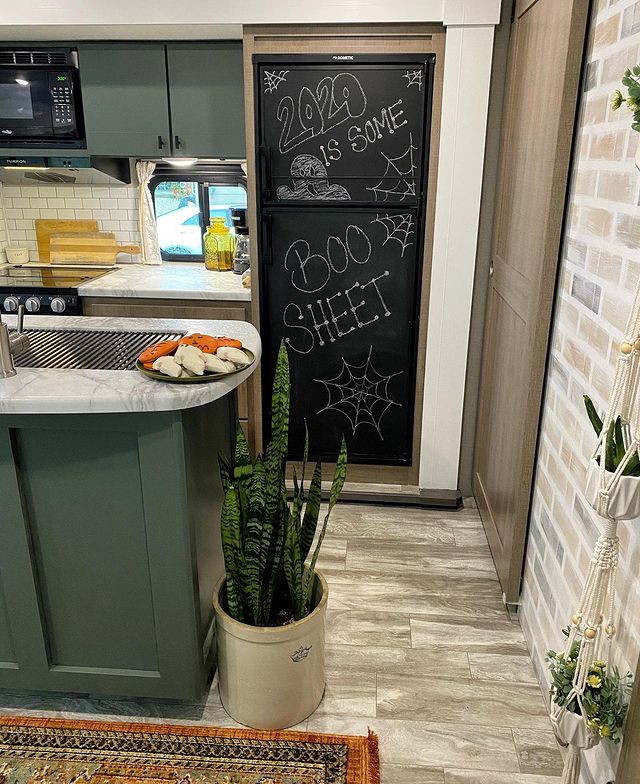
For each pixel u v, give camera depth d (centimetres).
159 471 165
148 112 311
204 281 329
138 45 302
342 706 196
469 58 264
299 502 185
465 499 326
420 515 308
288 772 175
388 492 318
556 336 199
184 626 180
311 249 296
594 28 171
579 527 172
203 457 186
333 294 302
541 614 207
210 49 300
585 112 177
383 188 286
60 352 197
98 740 184
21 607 181
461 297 293
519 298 230
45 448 167
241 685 184
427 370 304
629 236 142
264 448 328
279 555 180
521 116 241
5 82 310
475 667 213
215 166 354
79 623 184
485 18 258
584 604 137
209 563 200
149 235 365
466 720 192
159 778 173
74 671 188
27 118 315
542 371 208
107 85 309
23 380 167
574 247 183
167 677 186
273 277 302
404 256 294
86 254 369
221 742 183
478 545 283
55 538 176
